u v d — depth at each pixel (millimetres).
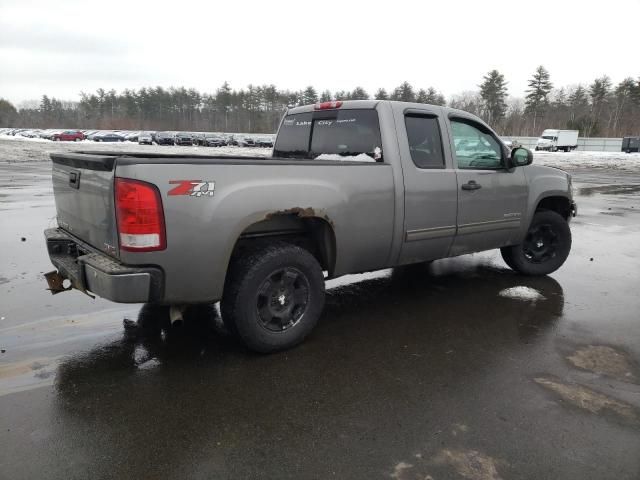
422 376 3354
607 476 2387
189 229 3053
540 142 56688
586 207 12516
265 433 2684
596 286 5523
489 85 80438
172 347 3740
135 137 62438
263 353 3633
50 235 3922
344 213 3777
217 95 110188
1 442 2559
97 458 2453
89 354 3604
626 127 83438
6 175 17672
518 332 4152
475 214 4812
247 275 3383
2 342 3775
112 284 2920
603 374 3424
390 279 5727
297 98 101000
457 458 2500
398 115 4227
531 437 2682
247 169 3271
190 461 2447
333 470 2400
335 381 3268
